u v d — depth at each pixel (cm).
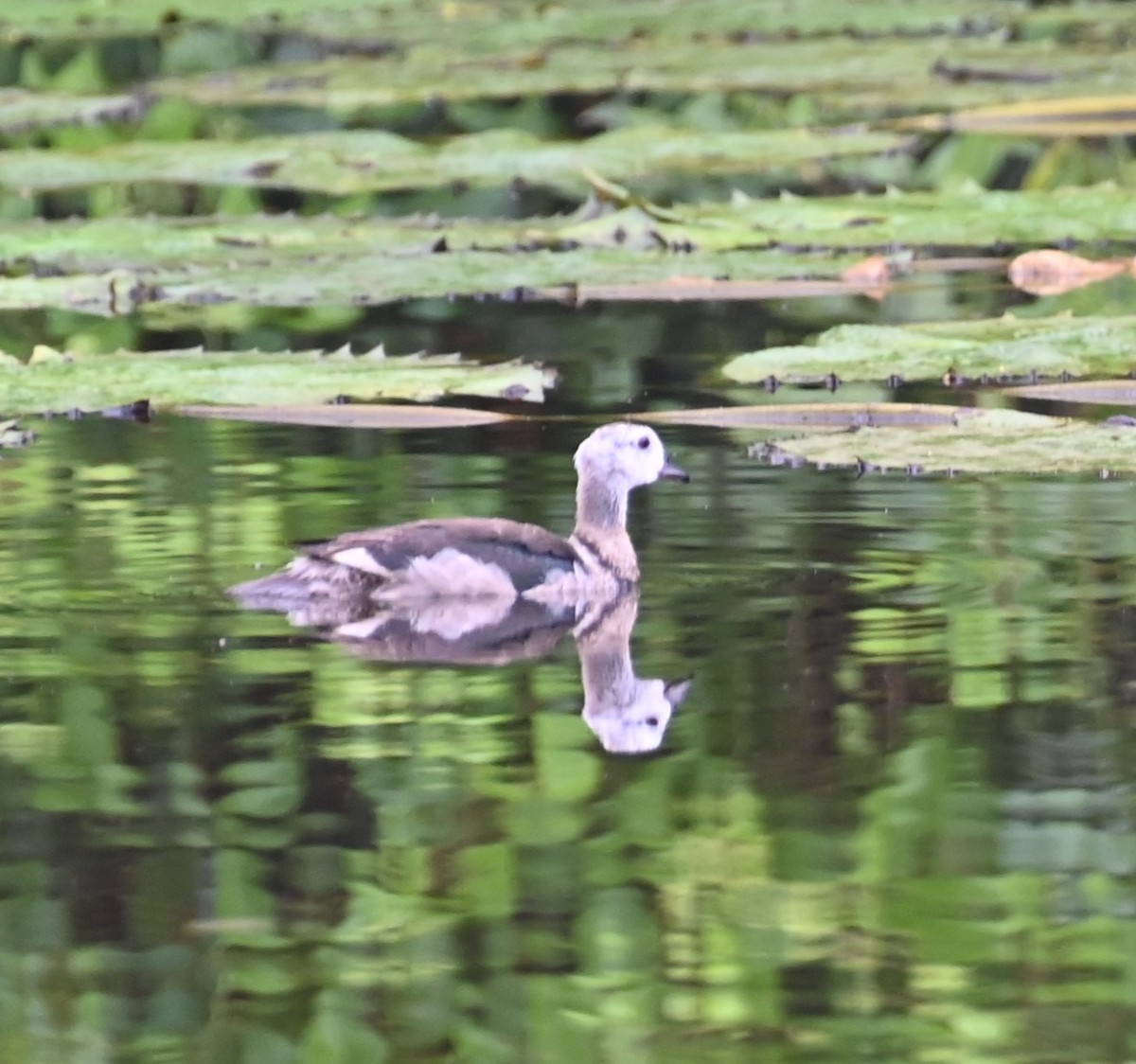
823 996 834
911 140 2642
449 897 903
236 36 3281
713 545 1357
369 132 2875
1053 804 985
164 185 2748
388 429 1658
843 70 2945
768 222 2397
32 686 1113
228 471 1524
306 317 2147
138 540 1358
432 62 3119
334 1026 820
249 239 2378
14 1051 814
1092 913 893
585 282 2142
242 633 1201
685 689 1115
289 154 2656
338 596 1239
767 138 2698
